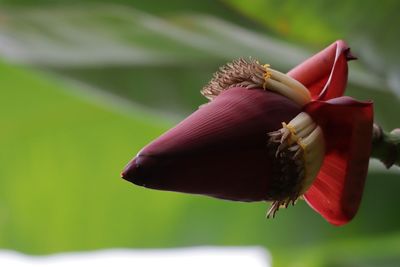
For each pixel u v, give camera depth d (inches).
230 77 56.1
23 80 84.6
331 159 56.6
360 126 55.7
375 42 68.6
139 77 72.9
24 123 87.6
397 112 71.9
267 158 54.4
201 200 86.7
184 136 53.2
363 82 72.6
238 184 54.2
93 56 73.1
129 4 81.8
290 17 71.0
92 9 76.2
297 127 55.1
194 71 72.9
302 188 55.6
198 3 81.4
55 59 73.0
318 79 57.7
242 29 78.3
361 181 56.1
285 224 83.4
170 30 74.1
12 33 73.4
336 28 70.1
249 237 85.0
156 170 52.8
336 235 81.6
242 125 54.1
